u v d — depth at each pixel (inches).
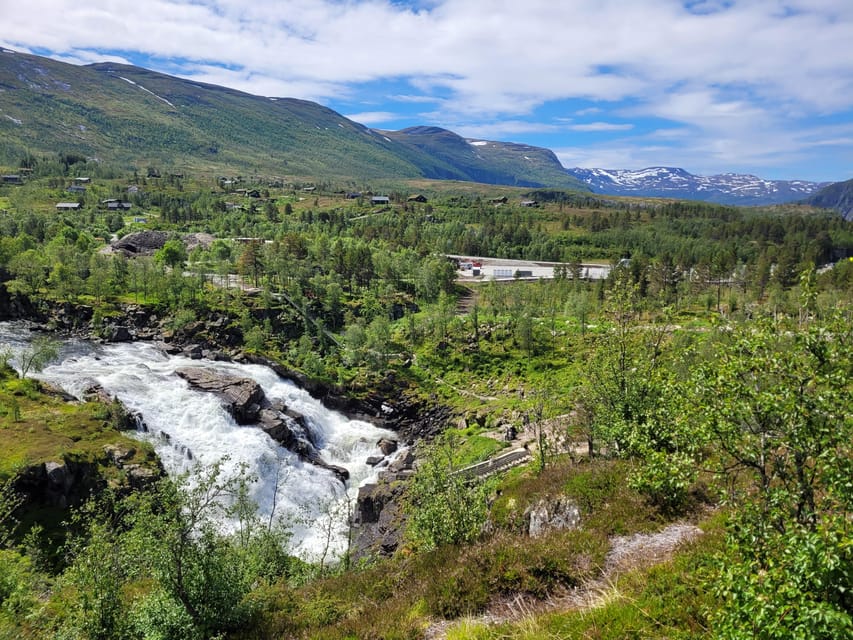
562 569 738.2
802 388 457.7
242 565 1039.6
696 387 544.1
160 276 5290.4
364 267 6747.1
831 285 5265.8
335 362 4650.6
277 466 3014.3
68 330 4493.1
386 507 2628.0
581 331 4773.6
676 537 776.9
